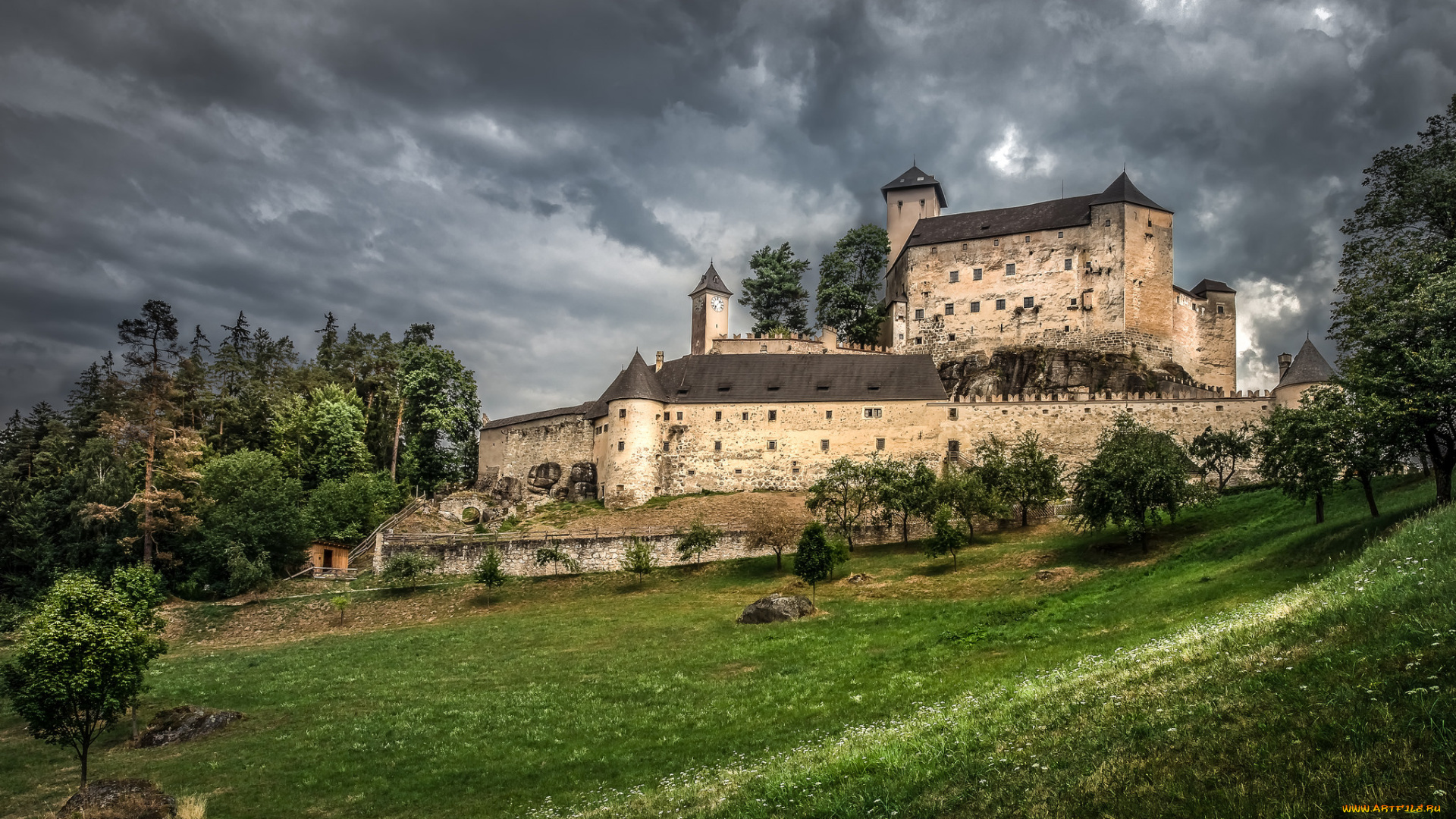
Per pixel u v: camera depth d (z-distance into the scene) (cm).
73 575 4256
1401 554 2703
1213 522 5900
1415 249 5184
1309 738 1449
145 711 4384
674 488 9162
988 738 2127
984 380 10069
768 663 4294
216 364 10438
